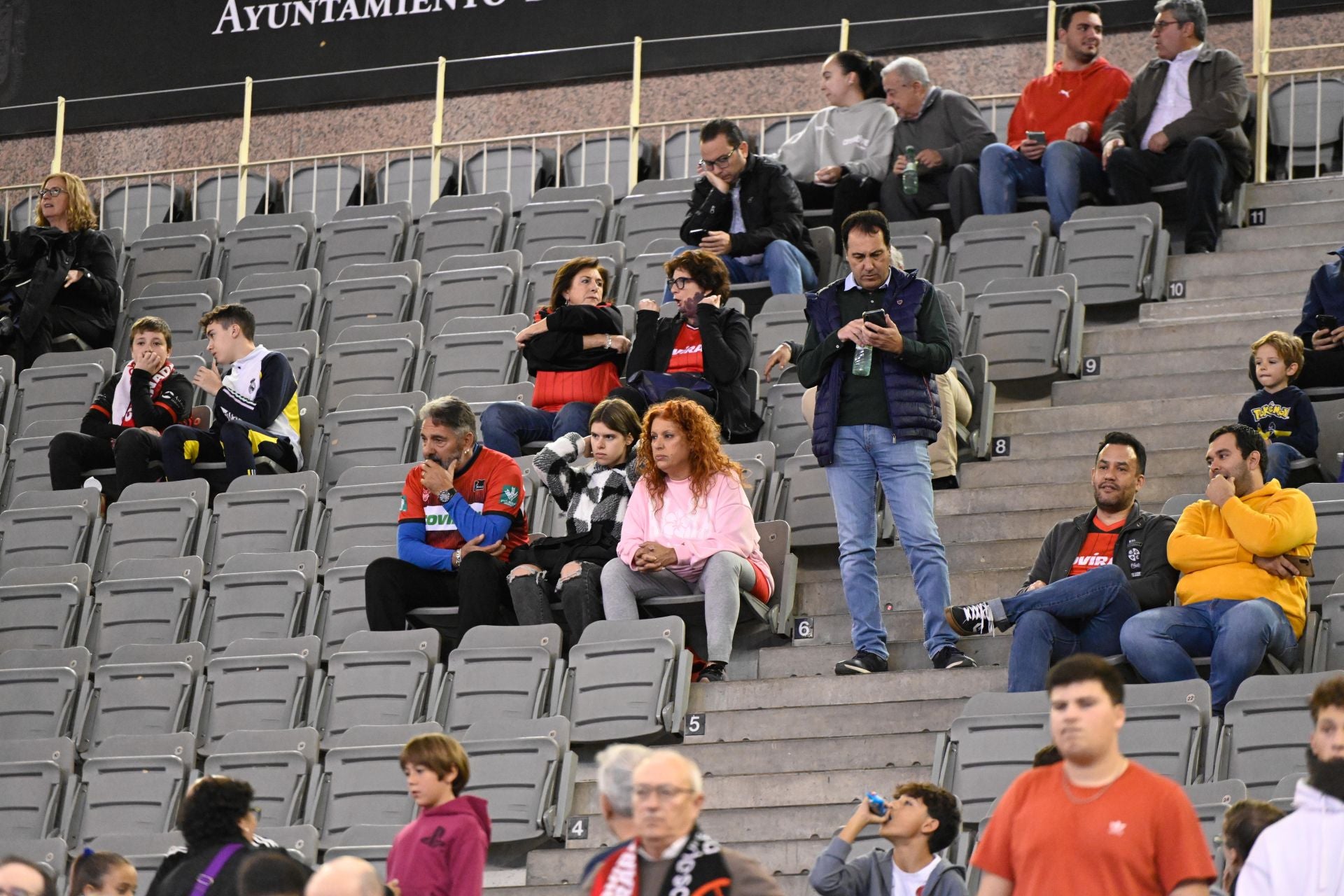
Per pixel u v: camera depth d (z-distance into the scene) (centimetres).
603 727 1831
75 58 3669
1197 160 2495
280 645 2023
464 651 1905
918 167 2672
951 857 1567
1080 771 1045
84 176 3659
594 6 3453
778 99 3384
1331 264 2188
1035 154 2619
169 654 2070
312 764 1866
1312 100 2978
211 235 3092
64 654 2133
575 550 1970
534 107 3512
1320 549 1830
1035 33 3198
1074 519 1800
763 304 2459
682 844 996
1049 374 2309
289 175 3575
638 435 2025
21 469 2542
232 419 2364
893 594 1994
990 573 1967
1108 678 1042
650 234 2830
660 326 2242
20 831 1942
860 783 1730
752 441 2248
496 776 1778
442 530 2027
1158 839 1018
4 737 2081
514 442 2209
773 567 1997
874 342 1817
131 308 2886
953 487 2155
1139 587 1716
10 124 3678
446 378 2517
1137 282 2423
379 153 3559
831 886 1366
